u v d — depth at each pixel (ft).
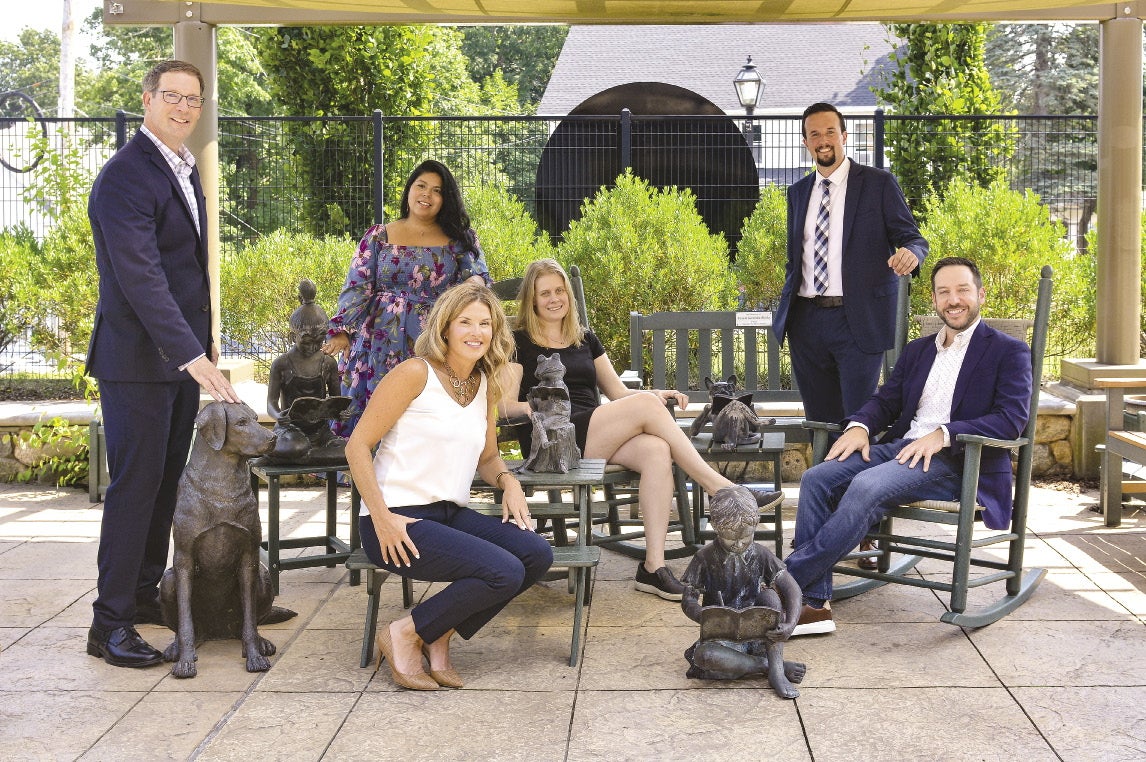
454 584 12.60
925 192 31.14
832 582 16.06
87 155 26.81
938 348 16.11
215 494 13.42
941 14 22.41
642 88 40.29
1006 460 15.57
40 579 17.42
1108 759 10.68
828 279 18.47
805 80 76.38
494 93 90.43
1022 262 27.12
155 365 13.51
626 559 18.69
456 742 11.25
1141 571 17.31
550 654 13.91
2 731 11.62
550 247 28.96
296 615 15.55
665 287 27.30
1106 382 20.21
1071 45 100.63
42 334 27.14
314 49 33.58
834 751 10.95
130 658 13.48
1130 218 24.12
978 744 11.06
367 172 32.76
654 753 10.96
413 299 17.83
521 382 17.17
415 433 13.11
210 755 10.98
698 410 21.53
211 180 23.86
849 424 16.14
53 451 24.38
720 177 33.19
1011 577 15.78
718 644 12.79
